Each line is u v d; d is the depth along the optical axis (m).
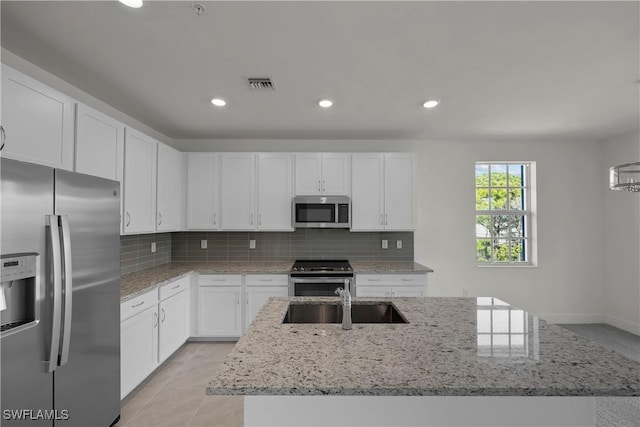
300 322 2.07
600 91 2.66
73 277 1.67
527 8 1.62
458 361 1.17
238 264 3.89
